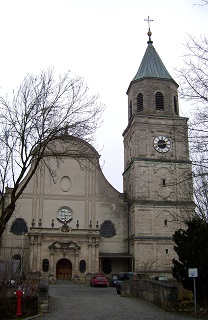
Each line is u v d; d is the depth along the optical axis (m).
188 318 19.22
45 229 54.44
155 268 53.34
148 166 56.84
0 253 54.31
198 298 22.00
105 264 56.69
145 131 58.12
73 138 22.73
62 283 51.97
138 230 54.53
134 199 55.75
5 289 20.14
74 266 53.66
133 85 61.34
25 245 55.25
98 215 59.03
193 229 22.73
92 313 21.14
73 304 25.50
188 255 22.05
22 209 56.91
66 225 55.06
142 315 20.34
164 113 59.31
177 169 57.00
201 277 21.55
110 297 31.02
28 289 22.12
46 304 21.33
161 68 61.94
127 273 43.56
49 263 53.12
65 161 60.00
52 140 23.52
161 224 55.09
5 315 19.39
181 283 23.52
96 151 23.95
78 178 59.88
